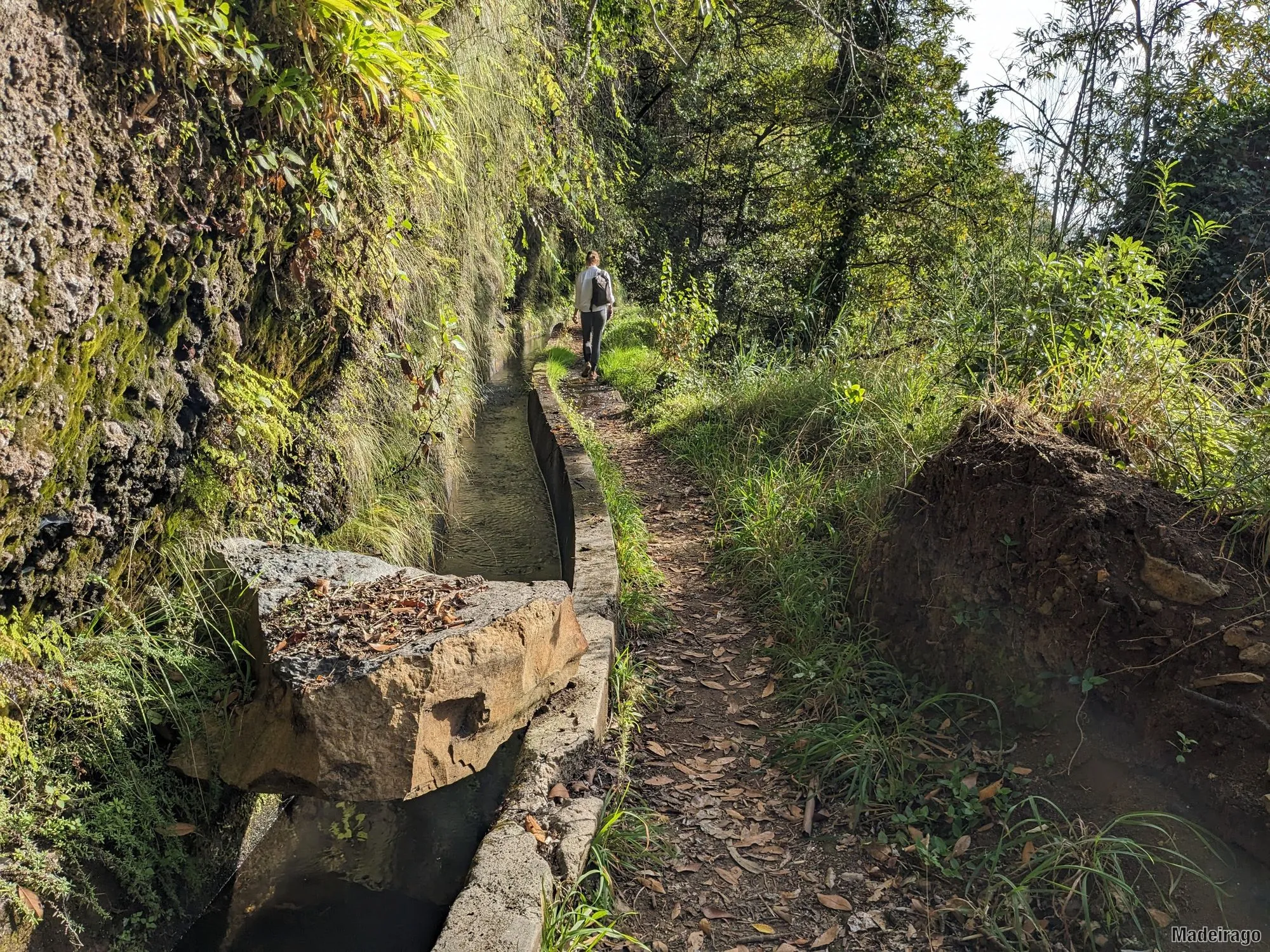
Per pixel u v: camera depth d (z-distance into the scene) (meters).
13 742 2.30
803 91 16.47
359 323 4.40
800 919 2.76
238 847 3.07
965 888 2.75
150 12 2.45
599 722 3.49
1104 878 2.54
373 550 4.55
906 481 4.25
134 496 2.88
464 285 7.32
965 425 3.85
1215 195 6.74
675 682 4.24
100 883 2.46
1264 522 2.83
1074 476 3.20
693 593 5.25
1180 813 2.57
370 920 2.91
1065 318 4.89
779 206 17.83
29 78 2.19
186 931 2.74
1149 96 7.14
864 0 12.70
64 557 2.59
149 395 2.86
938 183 13.79
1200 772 2.55
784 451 6.43
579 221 10.87
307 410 4.38
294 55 3.31
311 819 3.40
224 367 3.38
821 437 6.53
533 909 2.45
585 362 13.02
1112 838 2.55
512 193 8.23
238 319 3.52
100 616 2.82
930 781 3.22
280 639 2.79
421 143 4.78
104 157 2.49
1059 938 2.49
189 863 2.76
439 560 5.81
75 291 2.38
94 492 2.70
